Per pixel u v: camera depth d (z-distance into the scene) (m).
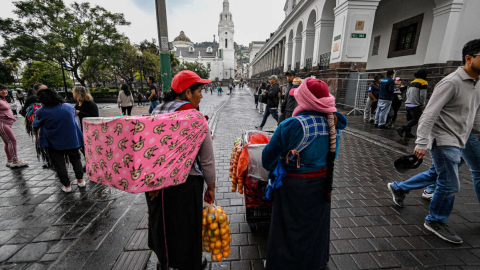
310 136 1.42
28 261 2.00
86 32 19.53
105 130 1.22
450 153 2.08
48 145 3.06
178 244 1.50
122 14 20.88
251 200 2.18
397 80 7.54
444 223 2.28
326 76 12.33
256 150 2.05
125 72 28.81
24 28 18.06
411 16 10.66
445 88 1.99
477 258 1.97
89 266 1.92
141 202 3.01
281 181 1.52
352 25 10.52
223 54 89.12
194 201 1.48
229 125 8.38
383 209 2.74
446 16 8.76
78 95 4.04
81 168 3.40
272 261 1.62
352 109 10.23
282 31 24.20
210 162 1.52
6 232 2.38
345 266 1.90
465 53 1.94
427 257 1.99
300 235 1.53
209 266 1.92
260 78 41.69
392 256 2.01
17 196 3.17
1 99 4.02
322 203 1.53
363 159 4.47
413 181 2.64
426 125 2.09
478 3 8.24
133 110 14.52
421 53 10.19
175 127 1.28
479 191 2.23
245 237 2.27
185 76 1.49
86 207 2.88
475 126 2.21
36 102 4.24
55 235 2.34
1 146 5.81
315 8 14.54
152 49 31.92
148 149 1.19
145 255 2.03
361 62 10.92
